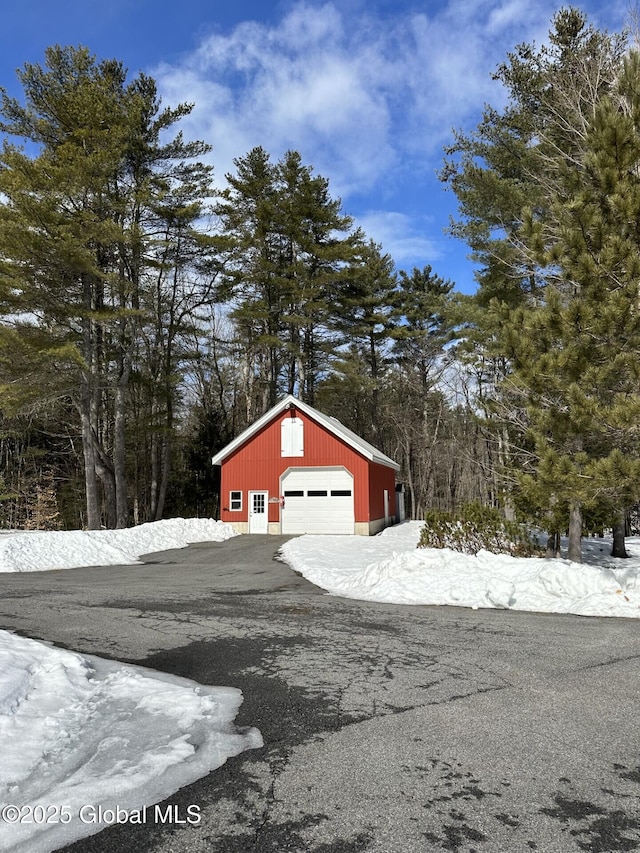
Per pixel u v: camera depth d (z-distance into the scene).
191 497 32.22
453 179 17.08
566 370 8.24
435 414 40.66
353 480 22.88
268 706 4.53
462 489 39.78
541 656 5.95
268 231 28.64
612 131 7.96
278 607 8.83
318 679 5.22
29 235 17.28
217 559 16.66
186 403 37.78
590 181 8.60
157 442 31.83
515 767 3.47
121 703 4.55
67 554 15.93
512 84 16.16
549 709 4.43
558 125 12.32
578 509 11.63
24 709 4.36
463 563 10.39
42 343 18.91
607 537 23.22
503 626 7.37
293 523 23.22
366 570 11.25
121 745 3.79
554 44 15.77
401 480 42.62
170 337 28.31
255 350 31.67
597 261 7.93
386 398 41.41
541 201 13.88
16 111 20.62
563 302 8.82
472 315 17.77
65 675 5.11
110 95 21.42
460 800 3.09
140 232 20.66
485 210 16.17
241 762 3.54
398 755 3.64
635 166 8.19
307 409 23.31
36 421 28.86
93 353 21.36
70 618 8.00
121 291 20.39
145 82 24.22
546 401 8.91
